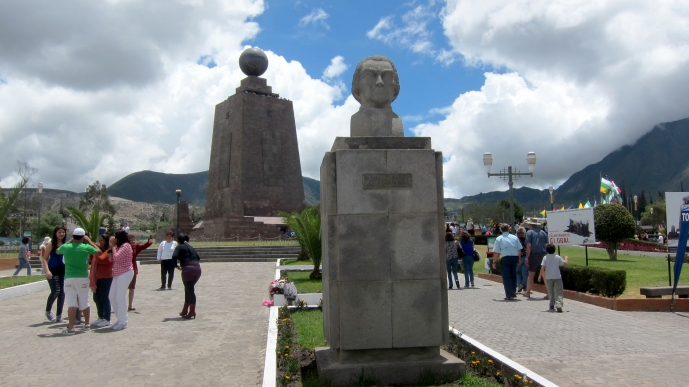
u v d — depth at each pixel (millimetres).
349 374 6484
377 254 6699
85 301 10898
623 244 39438
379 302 6668
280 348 8078
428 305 6727
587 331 9773
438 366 6633
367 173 6754
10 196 23562
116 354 8680
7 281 20453
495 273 20109
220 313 12953
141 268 29047
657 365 7352
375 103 7367
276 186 54156
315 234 20000
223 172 55281
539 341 8922
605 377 6785
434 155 6902
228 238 49719
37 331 10773
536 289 16219
